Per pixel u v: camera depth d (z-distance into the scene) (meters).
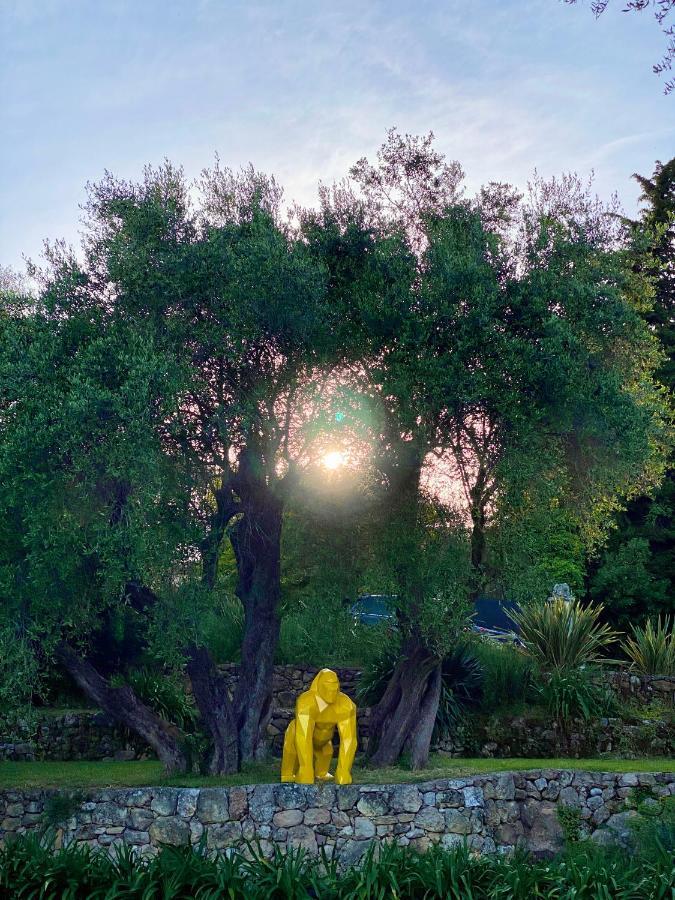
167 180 13.70
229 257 12.68
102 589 12.21
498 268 13.66
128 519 11.43
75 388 11.45
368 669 17.14
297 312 12.45
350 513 14.41
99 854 11.64
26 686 12.13
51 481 11.18
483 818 12.33
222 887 10.63
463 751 16.52
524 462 12.88
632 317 13.98
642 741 16.70
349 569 14.53
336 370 13.79
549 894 10.51
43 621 12.33
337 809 12.09
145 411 11.43
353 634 14.85
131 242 12.95
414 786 12.24
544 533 14.02
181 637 12.41
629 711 17.31
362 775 13.13
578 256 14.01
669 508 27.14
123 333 12.48
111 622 15.95
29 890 10.70
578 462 14.21
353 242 13.80
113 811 12.20
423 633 13.55
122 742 16.62
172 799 12.13
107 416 11.64
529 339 13.40
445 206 14.31
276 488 13.89
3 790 12.56
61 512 11.60
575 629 18.39
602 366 14.08
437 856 11.34
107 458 11.42
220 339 12.61
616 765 14.61
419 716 14.12
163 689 16.42
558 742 16.61
